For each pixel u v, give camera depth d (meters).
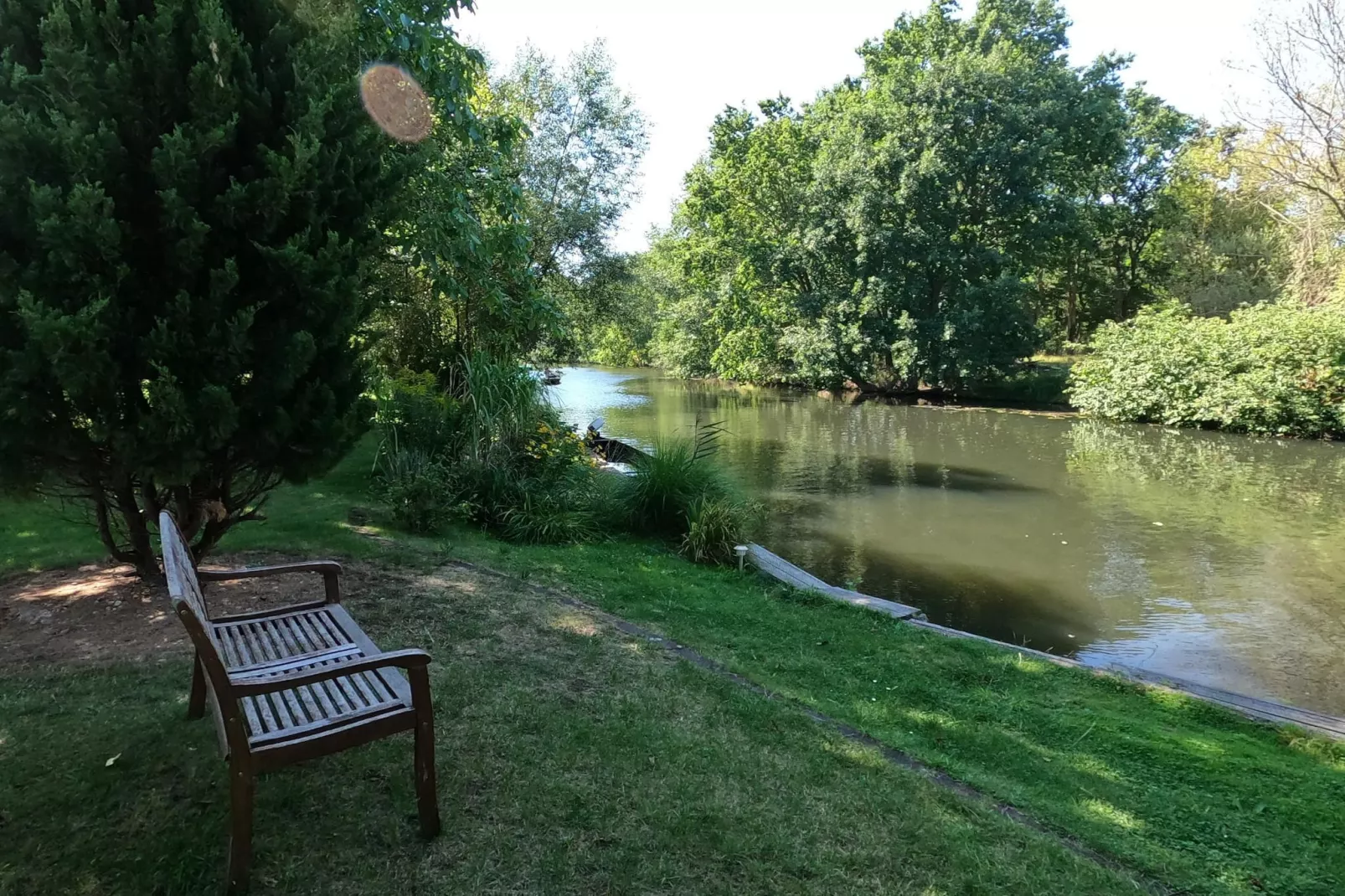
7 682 3.29
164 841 2.33
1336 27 18.91
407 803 2.59
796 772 3.02
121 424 3.35
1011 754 3.60
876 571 8.37
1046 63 30.03
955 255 26.59
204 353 3.38
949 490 12.77
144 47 3.27
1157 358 21.28
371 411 4.10
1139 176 32.91
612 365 58.72
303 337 3.48
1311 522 10.60
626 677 3.85
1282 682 5.62
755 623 5.28
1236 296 27.22
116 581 4.57
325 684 2.50
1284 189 21.88
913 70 27.78
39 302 2.88
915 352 26.48
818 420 22.69
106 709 3.10
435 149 5.71
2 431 3.26
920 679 4.54
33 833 2.35
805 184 29.81
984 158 25.70
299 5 3.71
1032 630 6.69
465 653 3.97
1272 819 3.19
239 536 5.71
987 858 2.55
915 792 2.96
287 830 2.42
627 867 2.35
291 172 3.36
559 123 15.43
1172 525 10.43
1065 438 18.92
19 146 3.00
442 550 6.00
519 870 2.30
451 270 8.92
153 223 3.38
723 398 30.45
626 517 7.97
